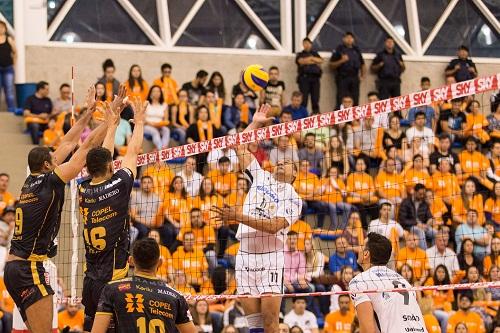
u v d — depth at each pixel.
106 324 10.72
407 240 22.08
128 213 12.15
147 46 30.25
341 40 32.88
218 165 23.33
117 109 13.06
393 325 12.06
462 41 34.28
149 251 10.88
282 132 14.26
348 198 24.19
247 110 27.31
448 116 27.67
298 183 23.84
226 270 20.78
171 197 22.38
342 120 13.67
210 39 31.47
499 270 22.12
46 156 12.89
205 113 26.17
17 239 12.77
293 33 32.09
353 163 25.91
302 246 21.77
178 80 30.50
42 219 12.66
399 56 31.17
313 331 20.70
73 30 29.89
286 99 31.42
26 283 12.73
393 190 24.44
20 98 27.55
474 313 21.14
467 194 24.58
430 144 26.27
